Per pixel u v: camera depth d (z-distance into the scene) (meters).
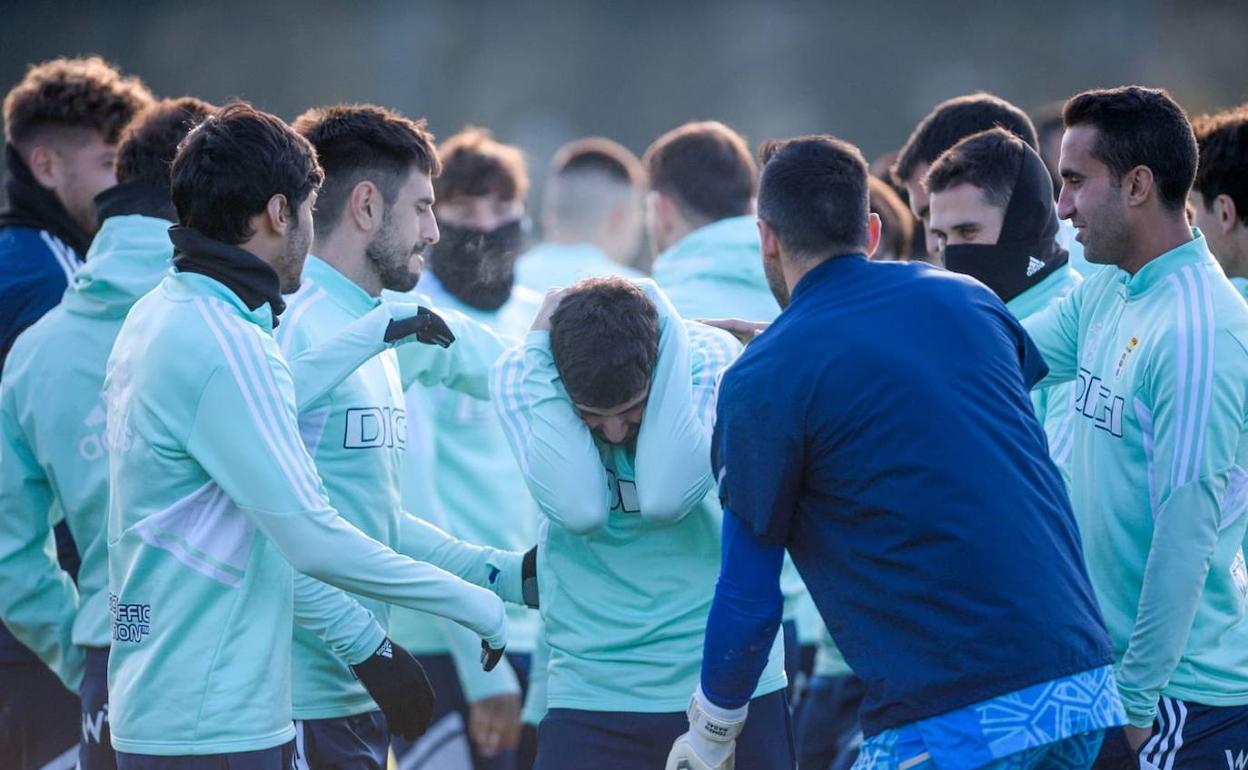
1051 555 10.35
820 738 18.69
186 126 14.39
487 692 17.31
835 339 10.45
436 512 16.84
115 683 11.55
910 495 10.22
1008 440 10.44
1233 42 81.75
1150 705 12.12
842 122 88.81
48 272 16.08
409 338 14.37
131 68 82.38
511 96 88.69
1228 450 11.95
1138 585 12.56
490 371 14.11
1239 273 14.42
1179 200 12.31
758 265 18.77
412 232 13.56
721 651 10.82
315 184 11.87
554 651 13.03
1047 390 14.73
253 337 11.14
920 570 10.21
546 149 87.94
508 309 20.02
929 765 10.13
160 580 11.21
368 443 12.88
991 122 16.19
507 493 18.70
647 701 12.58
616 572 12.59
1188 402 11.88
